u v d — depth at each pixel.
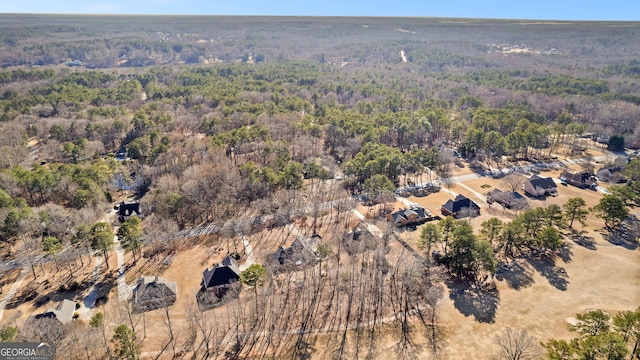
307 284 86.56
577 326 70.06
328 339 71.75
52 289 84.25
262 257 97.00
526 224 98.44
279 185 125.44
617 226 109.44
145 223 108.19
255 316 76.88
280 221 114.31
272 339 71.62
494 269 85.00
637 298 81.19
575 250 98.25
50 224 100.38
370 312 78.44
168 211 110.62
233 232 107.19
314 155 157.12
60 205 118.19
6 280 87.00
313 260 94.00
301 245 96.81
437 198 132.25
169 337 71.50
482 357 67.50
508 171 156.88
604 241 102.38
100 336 69.19
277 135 168.75
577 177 142.12
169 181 122.81
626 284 85.75
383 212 120.75
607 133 190.62
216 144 147.25
